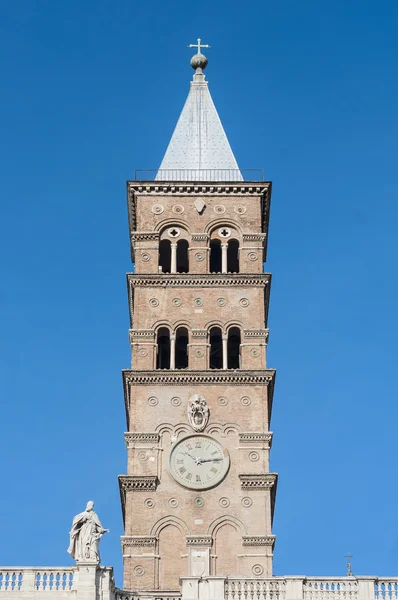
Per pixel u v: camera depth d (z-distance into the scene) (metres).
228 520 138.12
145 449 140.88
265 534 137.38
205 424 141.75
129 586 135.25
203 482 139.50
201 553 136.50
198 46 165.38
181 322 146.38
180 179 153.62
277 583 120.81
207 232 150.25
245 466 140.38
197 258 149.25
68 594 117.75
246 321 146.38
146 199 151.50
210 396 143.00
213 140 157.12
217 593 120.56
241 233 150.38
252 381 143.62
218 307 146.88
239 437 141.25
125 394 147.12
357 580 120.75
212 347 148.88
